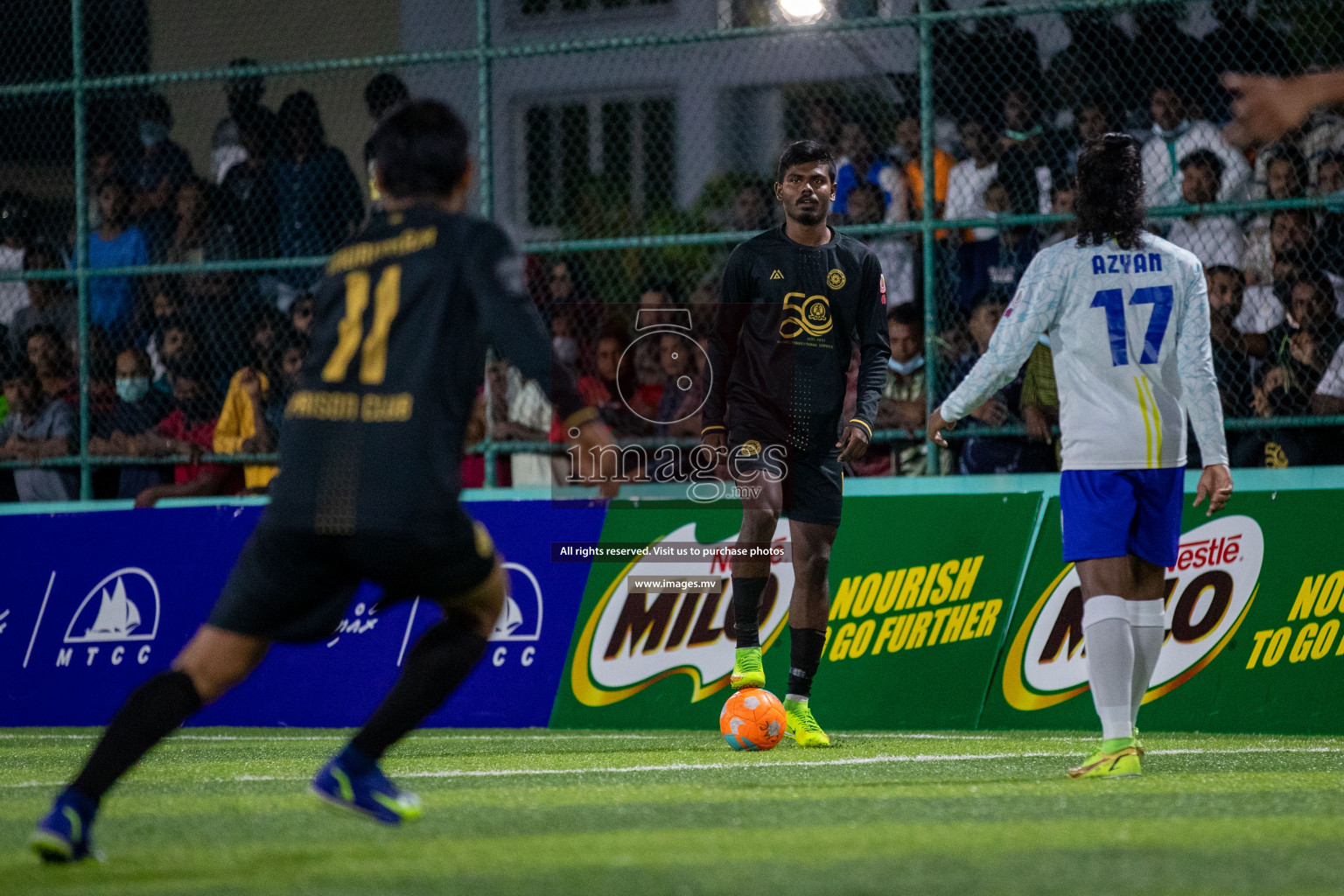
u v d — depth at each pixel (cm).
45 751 1332
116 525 1725
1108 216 968
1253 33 1612
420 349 660
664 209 2083
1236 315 1541
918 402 1611
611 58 2114
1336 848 649
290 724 1592
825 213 1270
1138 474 954
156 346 1833
